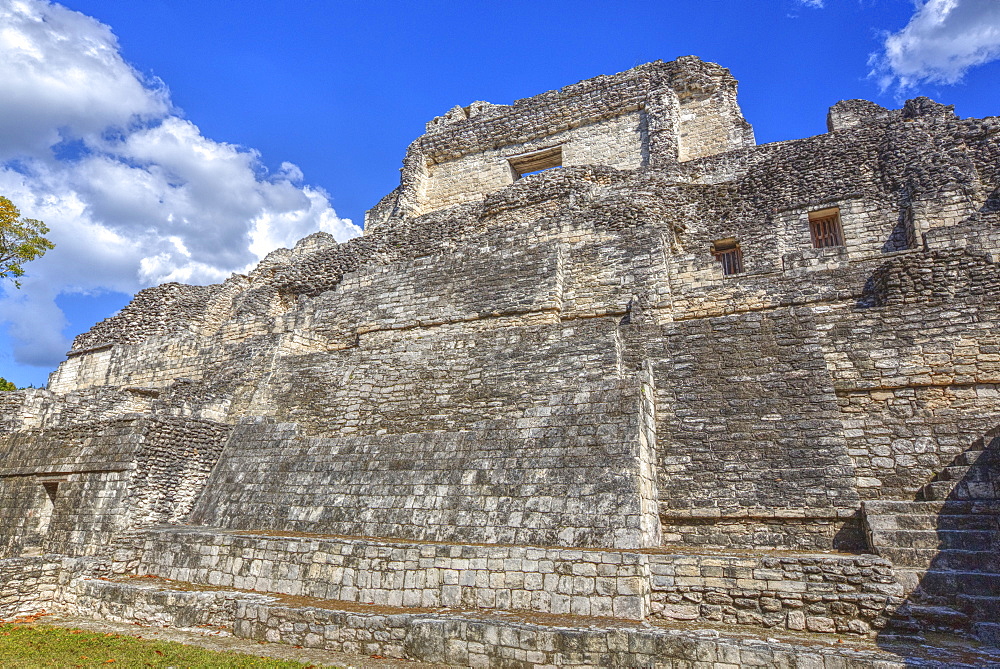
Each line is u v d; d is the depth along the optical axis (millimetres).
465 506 10812
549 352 13984
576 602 8359
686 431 11289
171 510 14289
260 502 13125
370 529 11359
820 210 18172
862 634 7492
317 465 13141
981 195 16062
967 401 10914
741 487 10281
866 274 14039
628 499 9672
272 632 9047
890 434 10594
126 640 8969
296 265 25750
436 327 18234
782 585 8047
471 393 14328
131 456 14008
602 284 16797
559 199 22062
